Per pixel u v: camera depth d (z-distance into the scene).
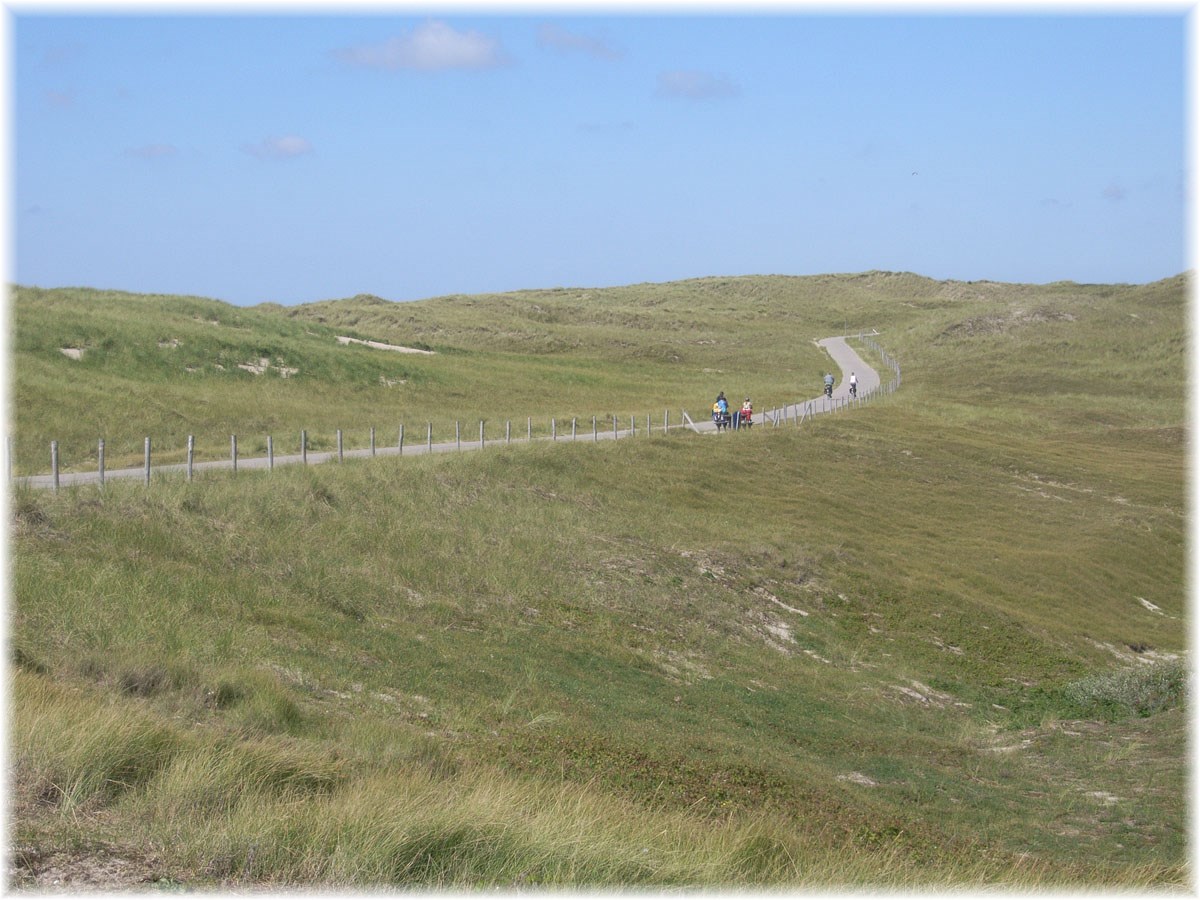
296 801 8.53
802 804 13.13
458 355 80.62
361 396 56.72
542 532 26.14
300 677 13.79
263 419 44.44
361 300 149.88
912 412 61.31
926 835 12.80
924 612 28.02
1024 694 23.88
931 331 114.31
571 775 12.16
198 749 9.11
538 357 89.00
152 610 14.60
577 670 18.39
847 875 9.28
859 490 41.12
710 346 118.00
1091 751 19.11
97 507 19.16
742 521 33.03
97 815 7.98
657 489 34.78
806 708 19.91
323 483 24.42
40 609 13.55
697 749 15.18
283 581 18.59
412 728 12.59
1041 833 14.27
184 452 34.28
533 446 34.81
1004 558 35.09
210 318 69.75
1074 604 32.59
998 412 67.56
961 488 44.31
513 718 14.68
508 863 8.07
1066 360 95.25
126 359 51.38
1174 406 75.19
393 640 17.06
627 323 138.38
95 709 9.45
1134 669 25.08
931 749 18.77
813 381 88.06
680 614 23.62
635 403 66.69
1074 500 45.25
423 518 24.58
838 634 25.73
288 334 71.38
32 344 49.12
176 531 19.20
